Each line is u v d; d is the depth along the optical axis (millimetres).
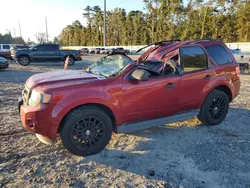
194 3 37062
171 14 40594
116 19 60625
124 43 58250
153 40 45781
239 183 2742
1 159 3156
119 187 2627
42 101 3000
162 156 3365
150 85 3656
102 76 3600
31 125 3045
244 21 32875
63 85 3139
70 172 2906
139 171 2967
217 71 4500
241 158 3328
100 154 3402
